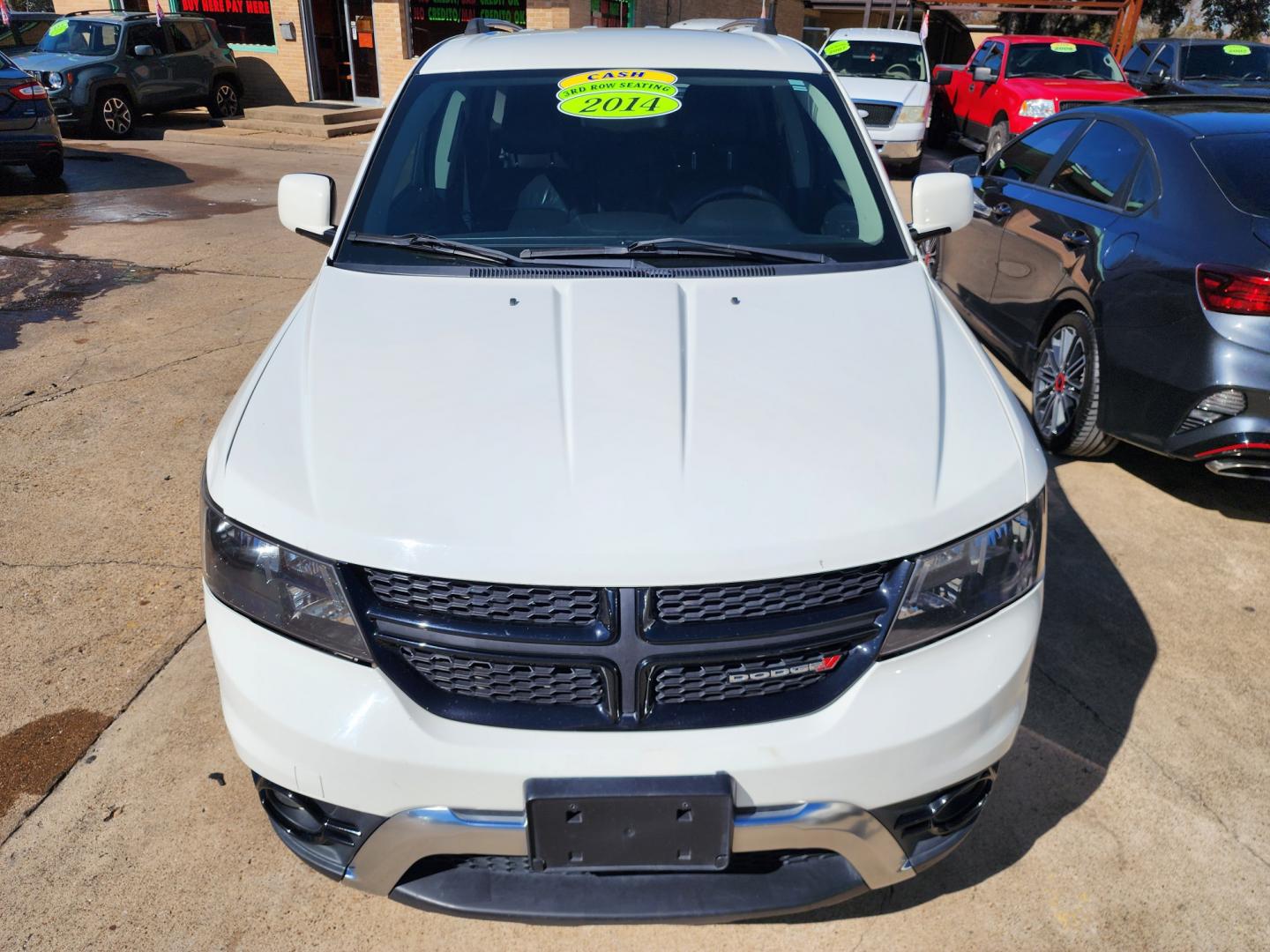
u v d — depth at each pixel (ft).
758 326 7.21
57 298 21.62
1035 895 7.39
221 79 51.80
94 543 11.99
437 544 5.61
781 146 9.33
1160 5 73.31
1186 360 11.39
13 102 32.01
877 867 6.11
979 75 39.29
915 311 7.63
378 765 5.64
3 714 9.14
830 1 72.18
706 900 5.95
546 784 5.53
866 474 6.01
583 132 9.36
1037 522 6.41
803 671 5.78
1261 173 11.88
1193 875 7.55
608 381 6.54
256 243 26.58
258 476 6.18
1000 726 6.15
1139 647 10.21
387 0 53.67
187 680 9.64
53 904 7.25
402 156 9.24
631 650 5.58
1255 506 13.17
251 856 7.69
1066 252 14.07
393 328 7.25
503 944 7.04
